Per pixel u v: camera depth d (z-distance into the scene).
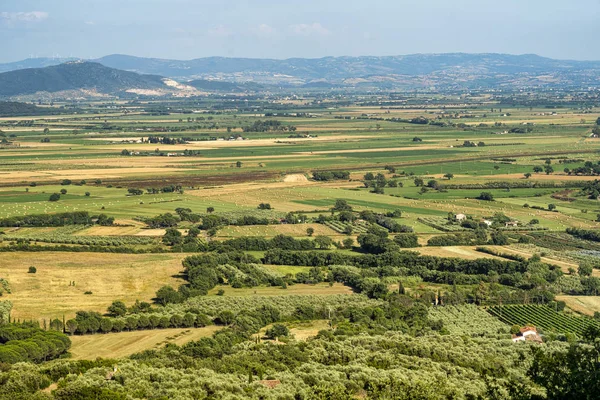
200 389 129.00
